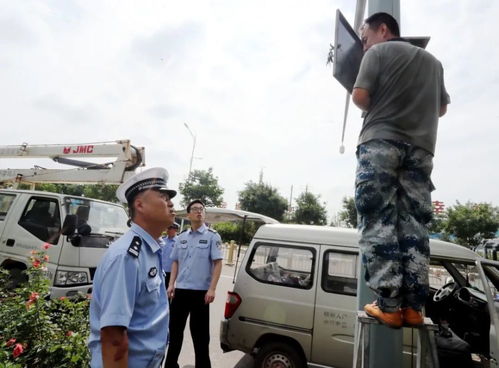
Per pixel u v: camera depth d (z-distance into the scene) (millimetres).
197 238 3934
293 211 34531
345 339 3410
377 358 1651
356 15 2725
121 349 1338
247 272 4027
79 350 2314
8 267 5027
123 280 1424
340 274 3660
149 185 1732
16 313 2580
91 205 5645
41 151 7965
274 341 3703
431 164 1539
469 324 3826
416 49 1621
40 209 5273
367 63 1603
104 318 1337
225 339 3934
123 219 6117
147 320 1528
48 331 2525
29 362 2348
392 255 1361
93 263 4938
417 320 1372
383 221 1413
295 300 3695
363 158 1533
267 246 4098
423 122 1517
